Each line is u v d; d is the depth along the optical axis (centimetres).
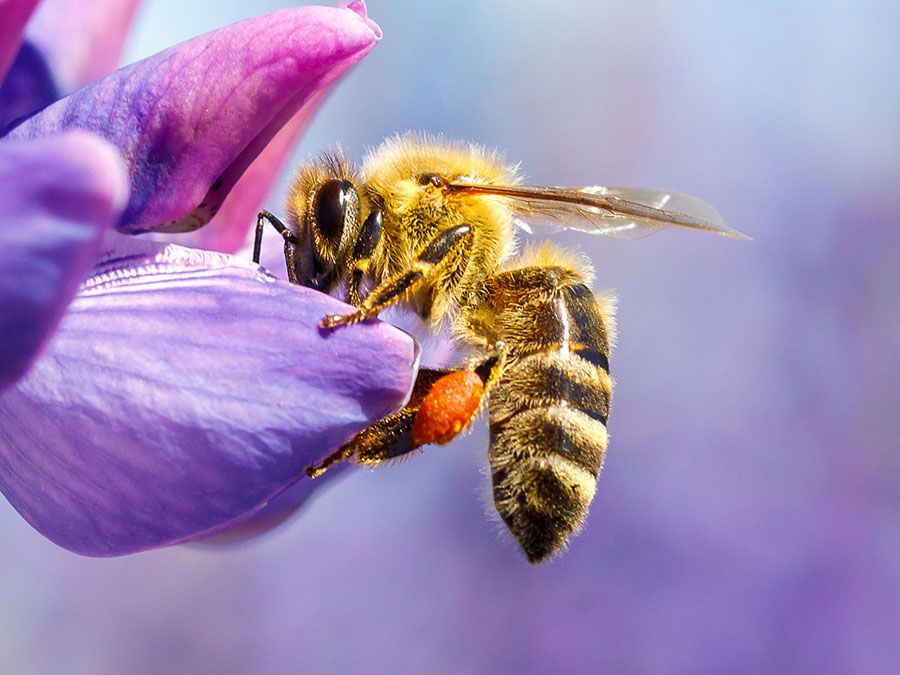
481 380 6
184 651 9
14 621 9
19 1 5
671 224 6
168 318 5
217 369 5
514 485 6
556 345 6
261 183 6
